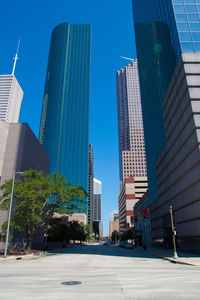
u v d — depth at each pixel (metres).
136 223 88.25
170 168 42.31
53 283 9.45
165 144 45.75
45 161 66.44
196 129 30.22
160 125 51.69
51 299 6.81
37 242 54.75
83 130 195.00
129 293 7.57
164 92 47.16
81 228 109.94
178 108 36.84
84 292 7.71
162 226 49.94
